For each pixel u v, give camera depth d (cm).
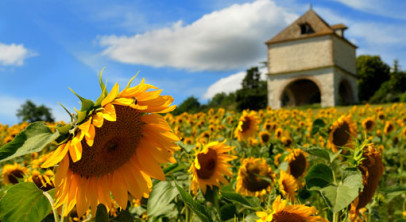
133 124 162
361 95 7488
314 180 193
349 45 5291
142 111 162
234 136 562
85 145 156
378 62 7425
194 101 6662
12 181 330
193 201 170
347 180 187
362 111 1388
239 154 521
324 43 4738
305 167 377
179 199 276
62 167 143
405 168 693
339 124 386
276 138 775
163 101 163
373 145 192
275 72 4975
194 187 272
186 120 1114
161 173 163
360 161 186
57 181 140
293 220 164
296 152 377
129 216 159
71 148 140
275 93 4956
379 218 354
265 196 345
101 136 156
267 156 555
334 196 179
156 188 226
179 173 292
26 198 149
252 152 575
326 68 4681
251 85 9262
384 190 264
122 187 161
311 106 4809
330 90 4650
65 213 147
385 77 7362
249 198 224
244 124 548
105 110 142
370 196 195
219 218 238
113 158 160
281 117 1298
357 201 190
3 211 146
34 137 134
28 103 4988
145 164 163
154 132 166
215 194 273
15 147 130
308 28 4909
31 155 441
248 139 566
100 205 151
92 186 159
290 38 4906
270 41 5025
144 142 165
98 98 146
